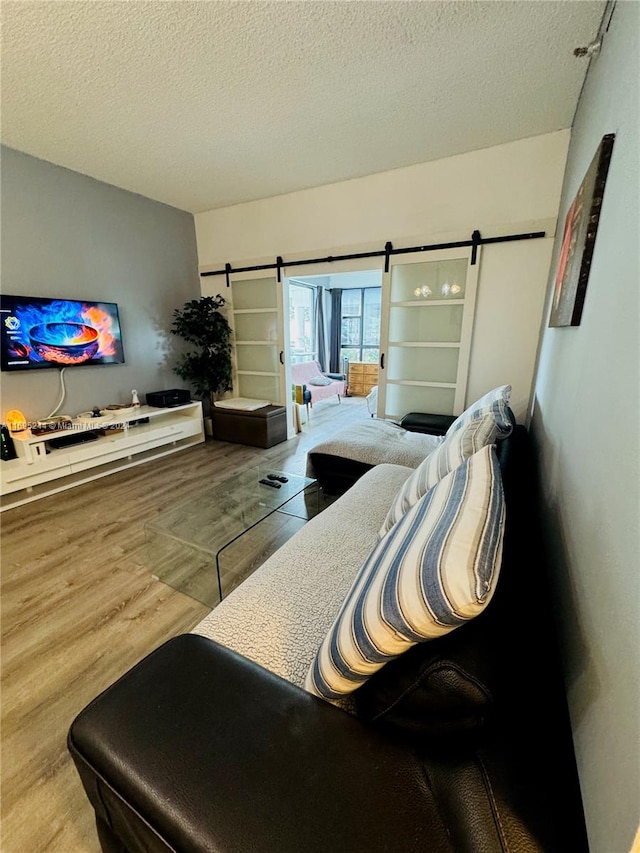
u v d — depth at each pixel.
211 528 2.14
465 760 0.58
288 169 3.09
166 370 4.15
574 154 2.12
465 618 0.55
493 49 1.74
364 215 3.34
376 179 3.21
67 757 1.11
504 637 0.62
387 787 0.57
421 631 0.57
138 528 2.38
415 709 0.61
